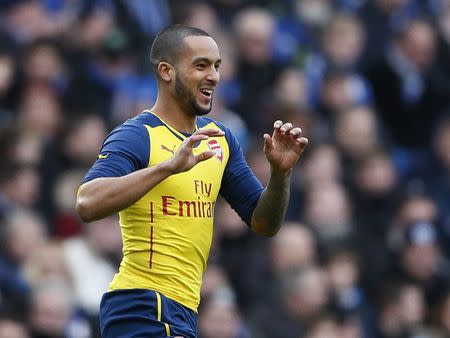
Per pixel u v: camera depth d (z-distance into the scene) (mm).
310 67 56250
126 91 50781
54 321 40281
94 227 42562
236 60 54000
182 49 25438
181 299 25453
